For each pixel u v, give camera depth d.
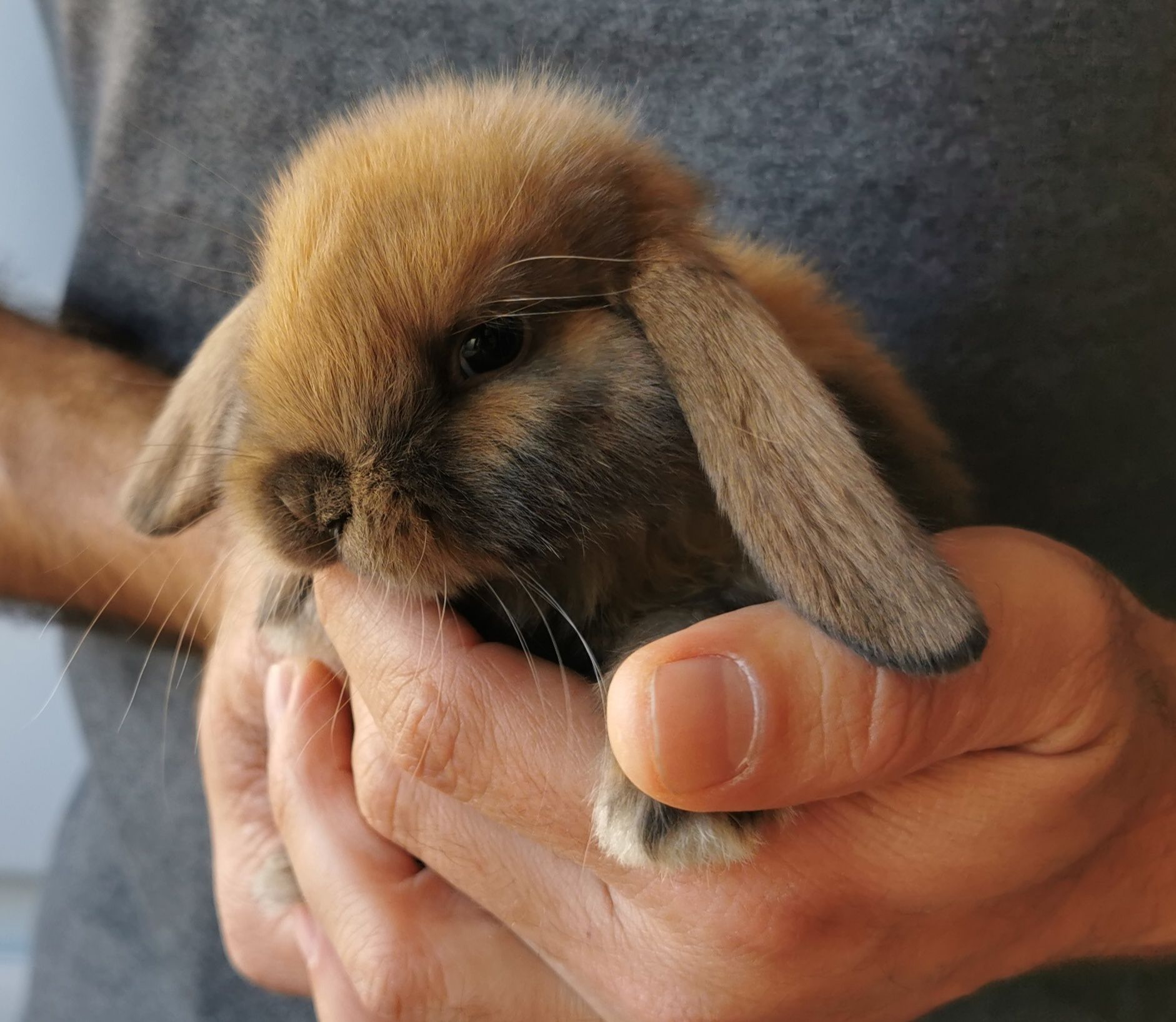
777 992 0.15
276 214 0.16
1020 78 0.20
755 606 0.13
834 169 0.22
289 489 0.14
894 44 0.21
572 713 0.14
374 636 0.15
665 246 0.15
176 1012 0.28
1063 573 0.14
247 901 0.21
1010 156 0.21
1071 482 0.22
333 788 0.18
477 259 0.14
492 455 0.14
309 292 0.14
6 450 0.23
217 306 0.25
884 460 0.16
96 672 0.26
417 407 0.14
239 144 0.23
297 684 0.19
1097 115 0.20
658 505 0.15
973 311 0.22
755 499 0.13
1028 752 0.14
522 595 0.16
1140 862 0.17
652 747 0.12
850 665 0.12
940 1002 0.17
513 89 0.17
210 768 0.22
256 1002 0.28
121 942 0.30
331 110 0.23
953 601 0.12
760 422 0.13
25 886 0.43
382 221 0.14
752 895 0.14
